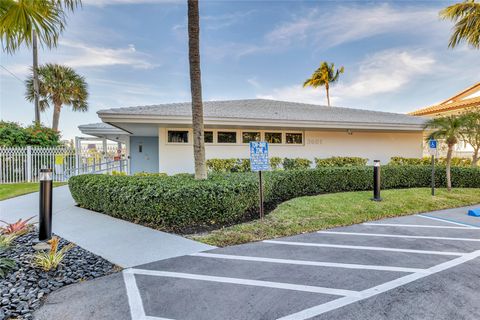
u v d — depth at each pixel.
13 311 2.38
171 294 2.68
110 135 14.29
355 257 3.67
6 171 12.10
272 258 3.63
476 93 19.95
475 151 11.94
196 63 5.87
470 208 7.15
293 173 8.05
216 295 2.66
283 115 10.72
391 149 13.09
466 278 3.03
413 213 6.49
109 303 2.52
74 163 13.54
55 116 21.25
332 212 6.05
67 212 6.22
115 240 4.29
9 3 4.51
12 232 4.23
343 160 11.52
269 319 2.27
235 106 12.16
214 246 4.08
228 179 6.06
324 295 2.66
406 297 2.62
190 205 4.88
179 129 9.98
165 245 4.09
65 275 3.08
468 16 9.29
